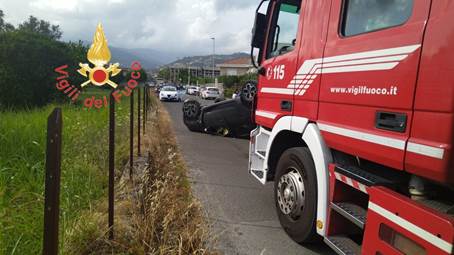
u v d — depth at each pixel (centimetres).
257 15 468
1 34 2158
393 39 237
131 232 337
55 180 190
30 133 543
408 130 221
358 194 306
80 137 575
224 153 911
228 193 554
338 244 299
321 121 319
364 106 262
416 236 205
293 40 399
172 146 947
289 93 385
